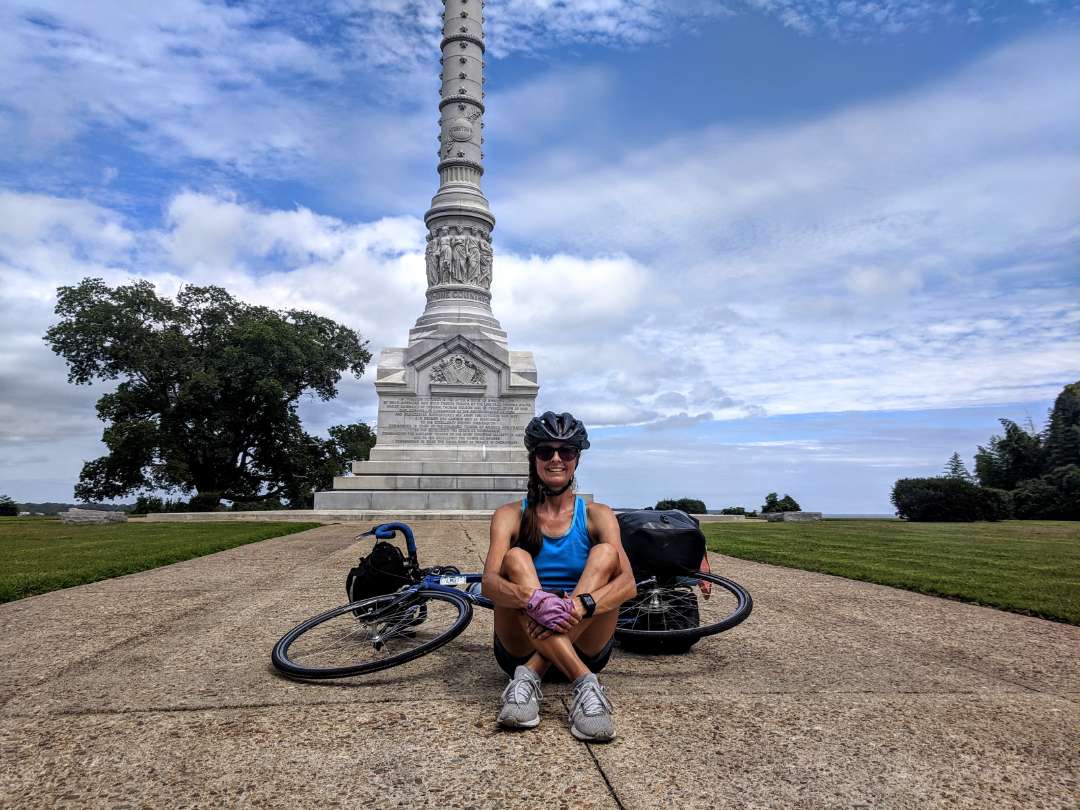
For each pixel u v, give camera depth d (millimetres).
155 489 46125
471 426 35406
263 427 49719
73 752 3932
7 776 3633
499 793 3432
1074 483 34562
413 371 35531
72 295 44188
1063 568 11906
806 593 9383
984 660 5926
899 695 4930
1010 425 45125
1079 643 6566
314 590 9617
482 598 5902
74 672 5539
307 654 6039
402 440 35094
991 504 31453
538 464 5012
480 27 39406
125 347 43906
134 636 6809
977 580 10297
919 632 7000
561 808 3281
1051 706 4715
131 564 11867
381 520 29297
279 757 3855
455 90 38656
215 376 44719
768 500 37781
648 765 3734
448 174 38562
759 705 4691
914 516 31938
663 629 6191
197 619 7645
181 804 3340
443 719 4434
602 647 4816
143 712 4582
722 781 3549
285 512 32188
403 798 3387
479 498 32219
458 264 37438
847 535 20391
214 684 5207
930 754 3893
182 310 47500
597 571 4637
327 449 53375
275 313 50344
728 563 13031
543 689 5031
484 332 36625
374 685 5172
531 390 35719
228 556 14195
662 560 6203
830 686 5148
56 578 10125
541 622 4309
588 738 4043
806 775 3621
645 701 4781
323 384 50906
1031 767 3738
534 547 4977
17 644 6480
